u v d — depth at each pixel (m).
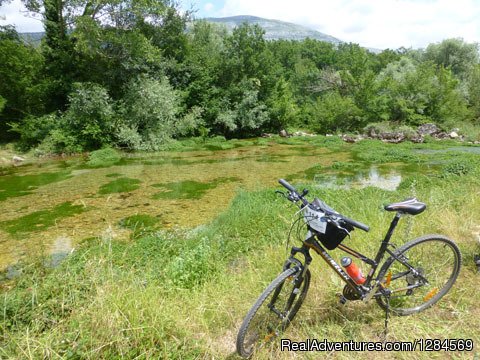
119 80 20.45
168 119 20.59
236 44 24.66
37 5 18.22
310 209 2.87
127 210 8.90
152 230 7.43
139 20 19.47
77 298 3.56
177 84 22.62
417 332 3.06
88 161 15.75
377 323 3.24
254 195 9.12
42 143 17.27
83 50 17.42
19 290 4.14
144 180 12.23
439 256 3.52
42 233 7.44
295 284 3.02
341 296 3.31
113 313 3.08
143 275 4.50
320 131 26.91
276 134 25.78
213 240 6.37
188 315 3.46
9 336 3.06
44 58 19.66
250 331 2.98
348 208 7.00
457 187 8.16
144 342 2.96
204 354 2.96
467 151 17.58
